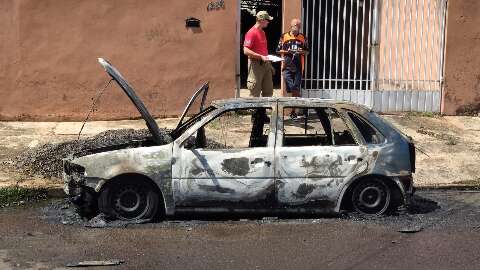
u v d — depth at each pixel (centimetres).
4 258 631
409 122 1279
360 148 750
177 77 1273
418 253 648
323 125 786
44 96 1258
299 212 753
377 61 1325
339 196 748
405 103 1341
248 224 746
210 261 625
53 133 1173
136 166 731
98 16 1245
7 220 765
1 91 1250
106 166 732
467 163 1030
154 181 734
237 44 1284
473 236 705
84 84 1260
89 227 730
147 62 1262
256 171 738
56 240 688
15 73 1247
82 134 1163
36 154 979
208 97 1286
